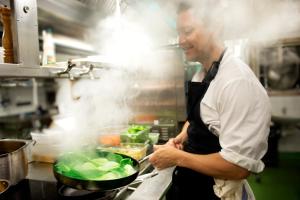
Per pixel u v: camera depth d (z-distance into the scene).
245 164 1.18
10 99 5.22
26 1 1.30
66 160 1.42
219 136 1.37
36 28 1.36
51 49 2.09
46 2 1.82
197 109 1.47
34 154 1.86
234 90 1.21
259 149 1.21
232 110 1.21
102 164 1.42
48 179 1.55
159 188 1.46
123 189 1.41
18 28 1.26
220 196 1.39
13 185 1.43
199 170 1.28
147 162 1.81
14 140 1.62
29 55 1.32
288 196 3.69
